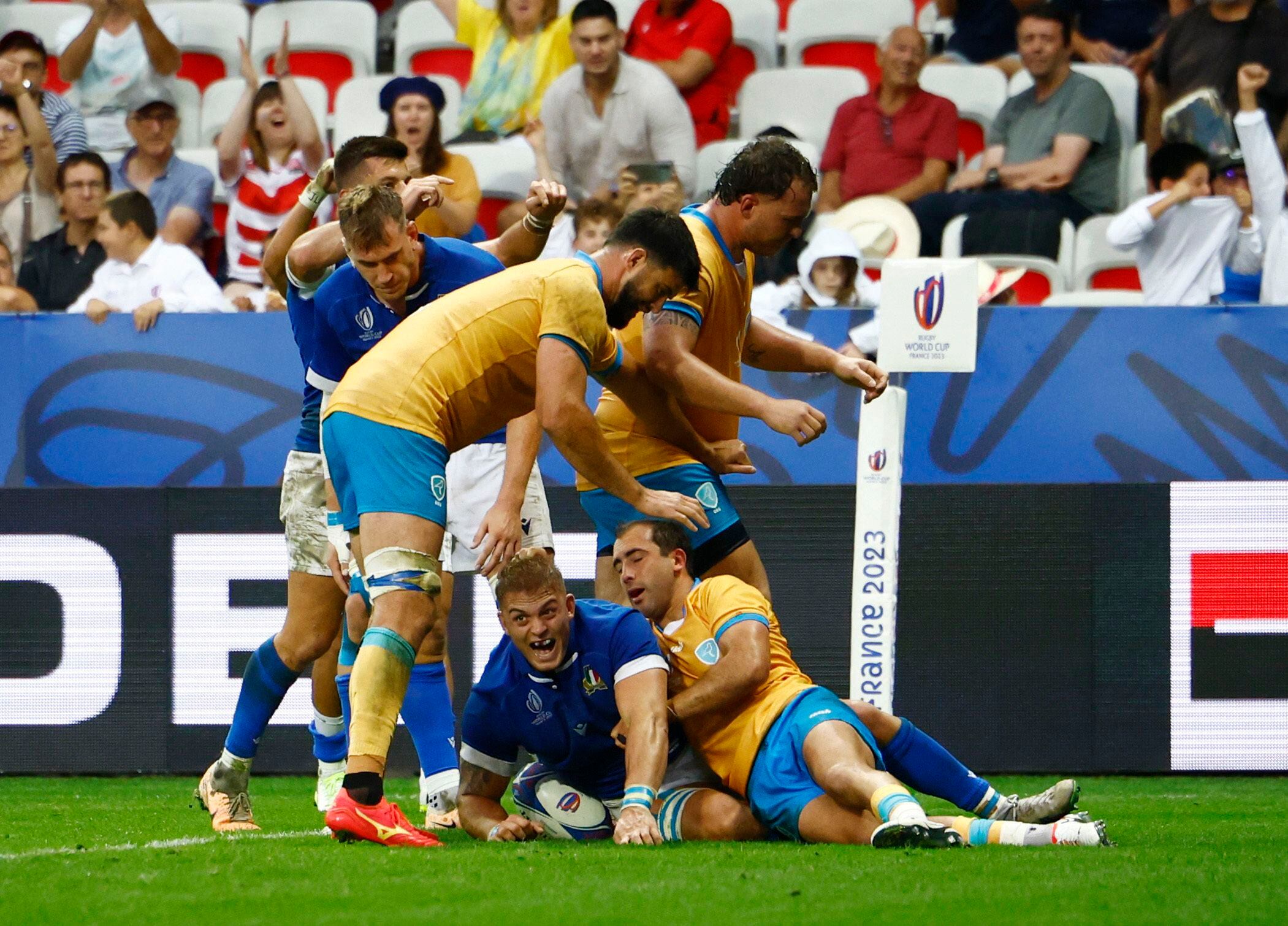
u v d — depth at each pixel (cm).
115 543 2197
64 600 2198
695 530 1296
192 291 2689
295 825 1592
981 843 1270
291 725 2202
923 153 2953
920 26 3422
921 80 3172
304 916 927
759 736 1312
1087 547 2158
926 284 1931
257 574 2188
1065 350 2314
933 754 1370
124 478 2372
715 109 3159
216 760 2167
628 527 1400
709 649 1349
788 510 2180
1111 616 2152
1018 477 2314
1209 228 2627
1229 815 1703
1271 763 2130
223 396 2369
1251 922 908
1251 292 2683
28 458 2384
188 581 2192
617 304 1294
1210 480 2267
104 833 1503
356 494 1232
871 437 1939
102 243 2692
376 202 1267
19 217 3002
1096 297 2672
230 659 2186
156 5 3525
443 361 1236
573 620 1335
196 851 1269
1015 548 2164
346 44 3497
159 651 2191
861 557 1936
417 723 1476
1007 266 2758
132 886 1051
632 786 1284
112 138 3262
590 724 1346
